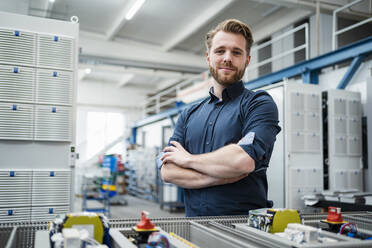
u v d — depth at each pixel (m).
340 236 0.80
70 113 3.01
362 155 4.50
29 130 2.86
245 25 1.35
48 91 2.93
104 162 9.96
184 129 1.58
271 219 0.91
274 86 4.29
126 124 15.16
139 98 15.55
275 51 8.09
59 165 2.98
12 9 3.86
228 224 1.07
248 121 1.31
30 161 2.89
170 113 10.21
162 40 10.73
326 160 4.27
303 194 4.04
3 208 2.74
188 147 1.52
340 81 4.91
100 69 10.86
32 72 2.88
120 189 12.20
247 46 1.37
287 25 8.13
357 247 0.73
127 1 8.13
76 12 8.81
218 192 1.30
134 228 0.84
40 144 2.93
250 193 1.29
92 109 14.83
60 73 2.99
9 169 2.80
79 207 8.14
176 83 13.33
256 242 0.80
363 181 4.48
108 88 15.09
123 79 13.91
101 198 8.07
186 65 10.99
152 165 10.01
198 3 8.23
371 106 4.23
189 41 10.69
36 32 2.92
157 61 10.59
